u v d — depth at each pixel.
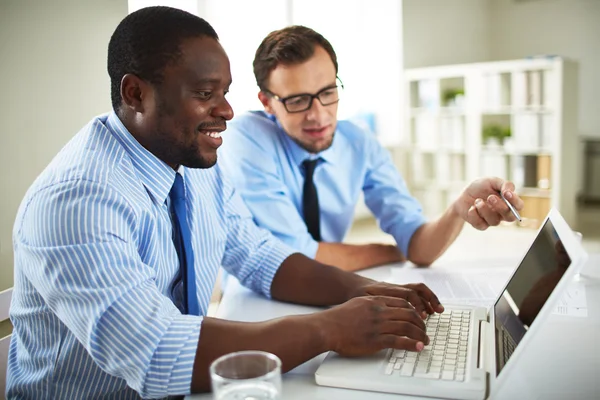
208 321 0.90
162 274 1.08
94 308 0.84
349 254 1.61
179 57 0.94
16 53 1.85
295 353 0.89
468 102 5.09
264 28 4.61
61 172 0.93
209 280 1.27
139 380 0.83
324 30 5.19
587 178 6.11
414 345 0.91
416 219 1.69
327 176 1.79
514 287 1.00
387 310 0.95
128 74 0.97
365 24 5.62
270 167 1.67
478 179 1.47
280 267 1.32
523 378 0.86
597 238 4.62
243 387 0.63
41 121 1.93
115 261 0.87
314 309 1.26
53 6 1.93
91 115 2.08
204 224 1.24
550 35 6.14
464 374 0.84
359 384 0.85
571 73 4.70
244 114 1.79
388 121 5.72
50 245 0.87
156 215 1.05
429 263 1.58
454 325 1.05
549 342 0.99
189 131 0.99
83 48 2.04
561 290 0.76
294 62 1.55
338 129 1.84
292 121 1.61
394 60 5.52
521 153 4.87
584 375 0.86
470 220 1.44
